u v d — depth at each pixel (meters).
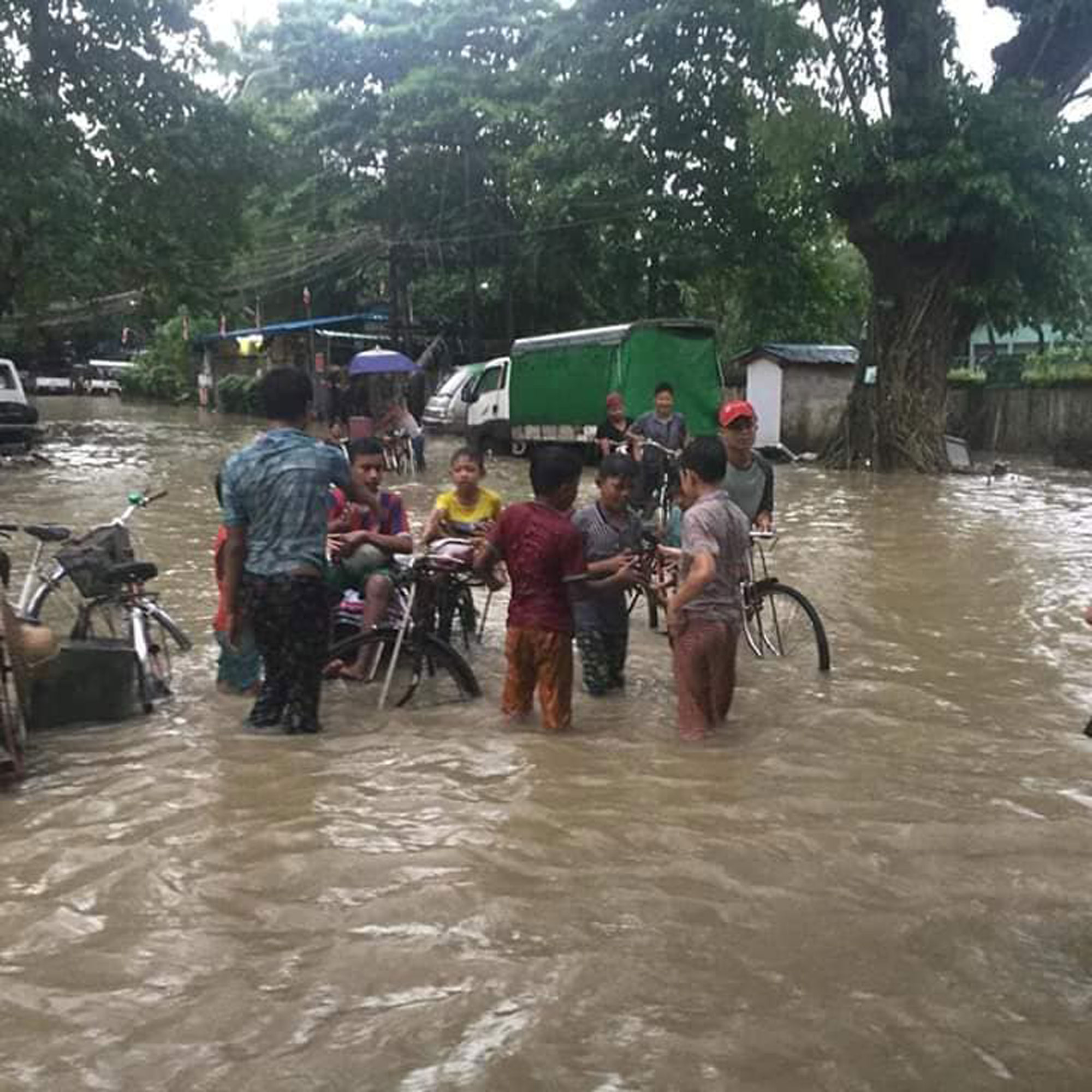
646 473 11.53
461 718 5.92
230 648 6.33
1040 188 20.19
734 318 35.31
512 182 31.19
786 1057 2.89
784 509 15.02
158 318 33.06
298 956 3.39
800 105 20.75
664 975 3.29
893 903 3.77
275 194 33.47
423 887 3.84
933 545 11.75
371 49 33.91
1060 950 3.46
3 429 20.62
